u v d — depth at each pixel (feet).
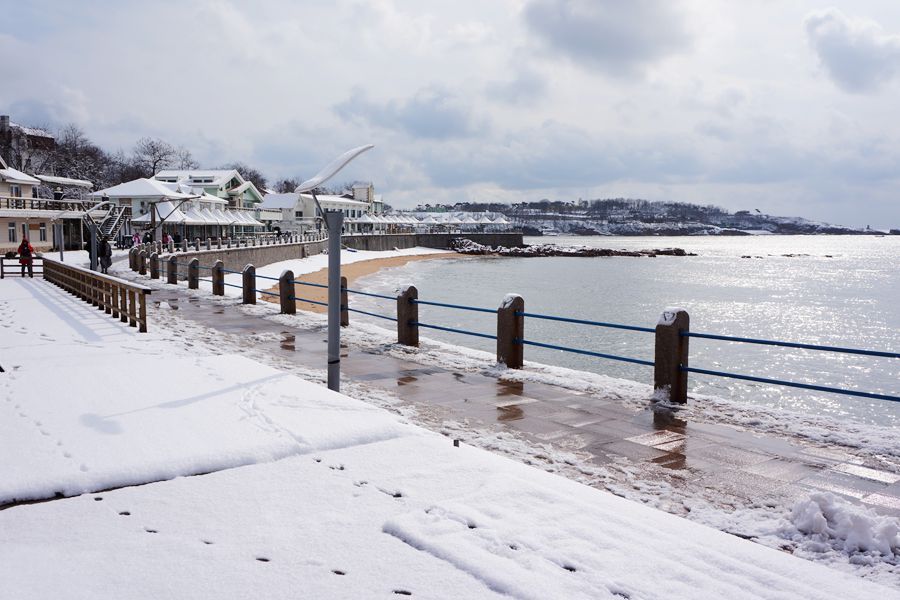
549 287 210.59
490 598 10.52
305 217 370.73
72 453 17.34
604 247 611.47
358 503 14.29
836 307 175.11
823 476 18.81
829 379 94.68
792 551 13.80
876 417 76.33
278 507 14.10
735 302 182.19
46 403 23.22
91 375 28.25
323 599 10.44
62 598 10.40
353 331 47.85
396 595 10.56
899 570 12.80
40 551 12.07
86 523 13.32
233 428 19.75
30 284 90.99
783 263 412.36
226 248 182.29
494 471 16.24
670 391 27.50
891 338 129.08
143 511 13.91
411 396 28.43
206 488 15.23
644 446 21.61
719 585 10.75
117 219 199.41
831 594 10.56
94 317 54.65
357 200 463.83
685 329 27.61
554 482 15.65
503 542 12.23
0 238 166.91
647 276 274.36
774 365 103.30
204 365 30.45
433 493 14.78
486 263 351.67
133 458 16.83
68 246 195.11
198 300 69.00
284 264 228.02
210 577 11.10
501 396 28.48
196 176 295.89
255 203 338.54
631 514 13.80
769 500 16.90
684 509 16.30
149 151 416.87
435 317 125.49
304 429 19.52
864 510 14.67
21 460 16.79
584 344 108.27
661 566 11.37
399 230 492.13
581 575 11.04
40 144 321.11
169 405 22.81
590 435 22.80
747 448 21.39
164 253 147.43
